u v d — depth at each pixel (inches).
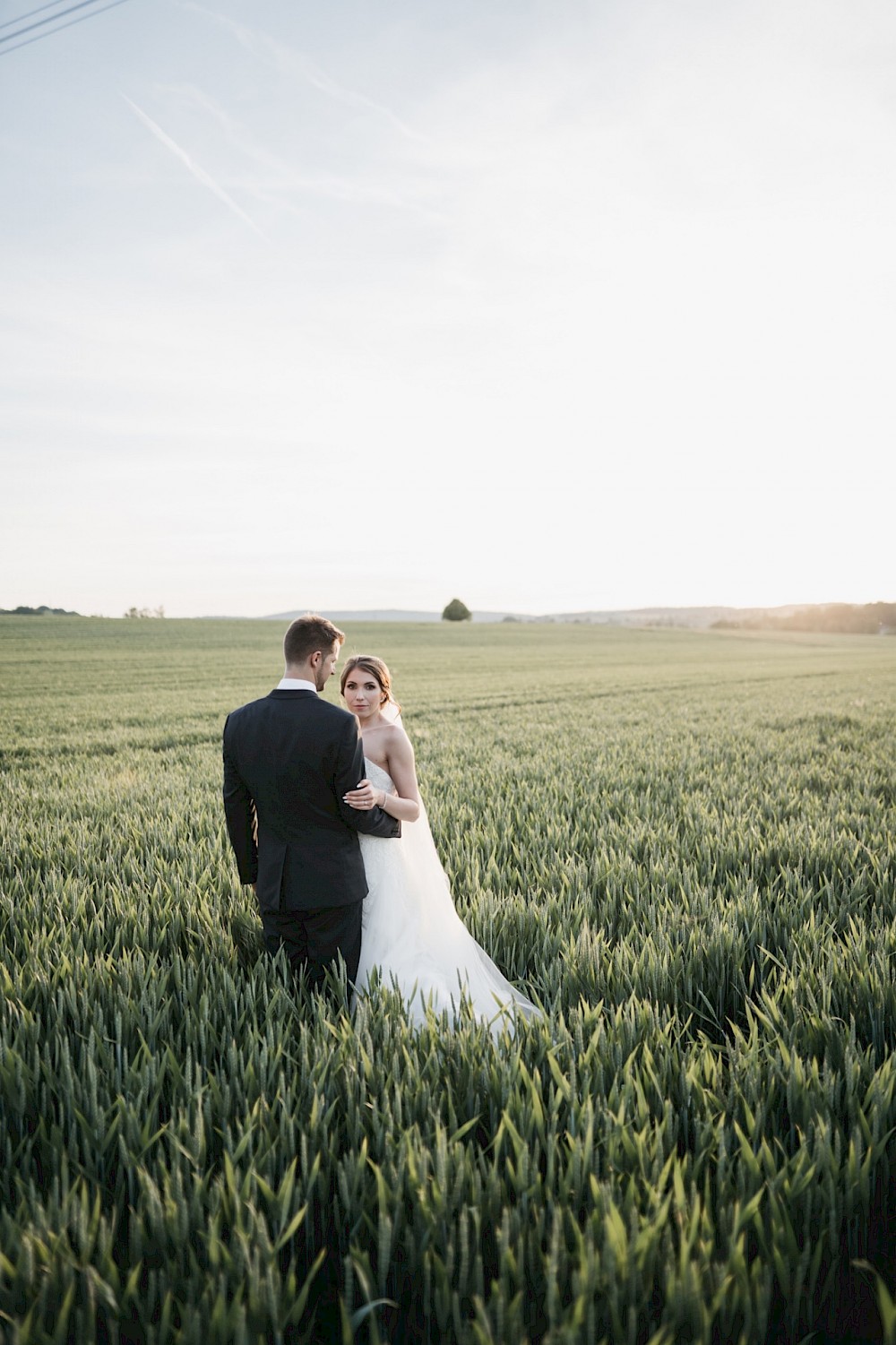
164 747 615.8
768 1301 78.9
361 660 159.8
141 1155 98.7
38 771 483.5
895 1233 98.4
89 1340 74.7
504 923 185.8
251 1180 93.0
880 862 236.4
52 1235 81.4
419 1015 142.6
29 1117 113.5
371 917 156.1
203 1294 77.6
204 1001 135.6
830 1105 108.3
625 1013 135.3
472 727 706.2
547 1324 86.0
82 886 219.5
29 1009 140.6
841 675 1584.6
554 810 325.7
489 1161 104.0
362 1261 84.0
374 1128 105.2
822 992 143.1
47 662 1616.6
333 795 141.3
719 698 1047.0
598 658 2224.4
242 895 207.3
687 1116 110.3
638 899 207.2
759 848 261.1
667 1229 83.4
